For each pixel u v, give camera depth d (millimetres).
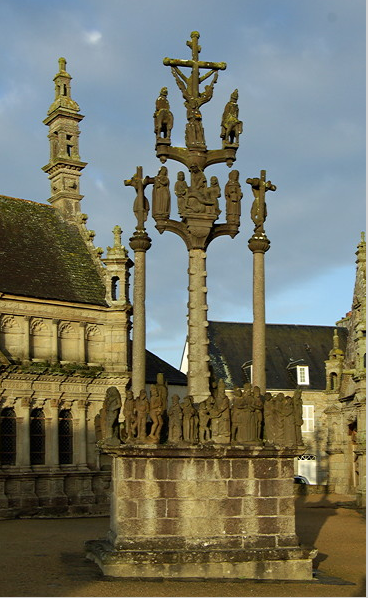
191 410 18578
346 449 47906
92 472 38469
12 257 39656
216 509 18312
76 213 44625
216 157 20750
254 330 20484
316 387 59812
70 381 38625
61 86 44875
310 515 35031
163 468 18266
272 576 17812
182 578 17391
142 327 20328
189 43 21172
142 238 20578
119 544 17875
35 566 19094
